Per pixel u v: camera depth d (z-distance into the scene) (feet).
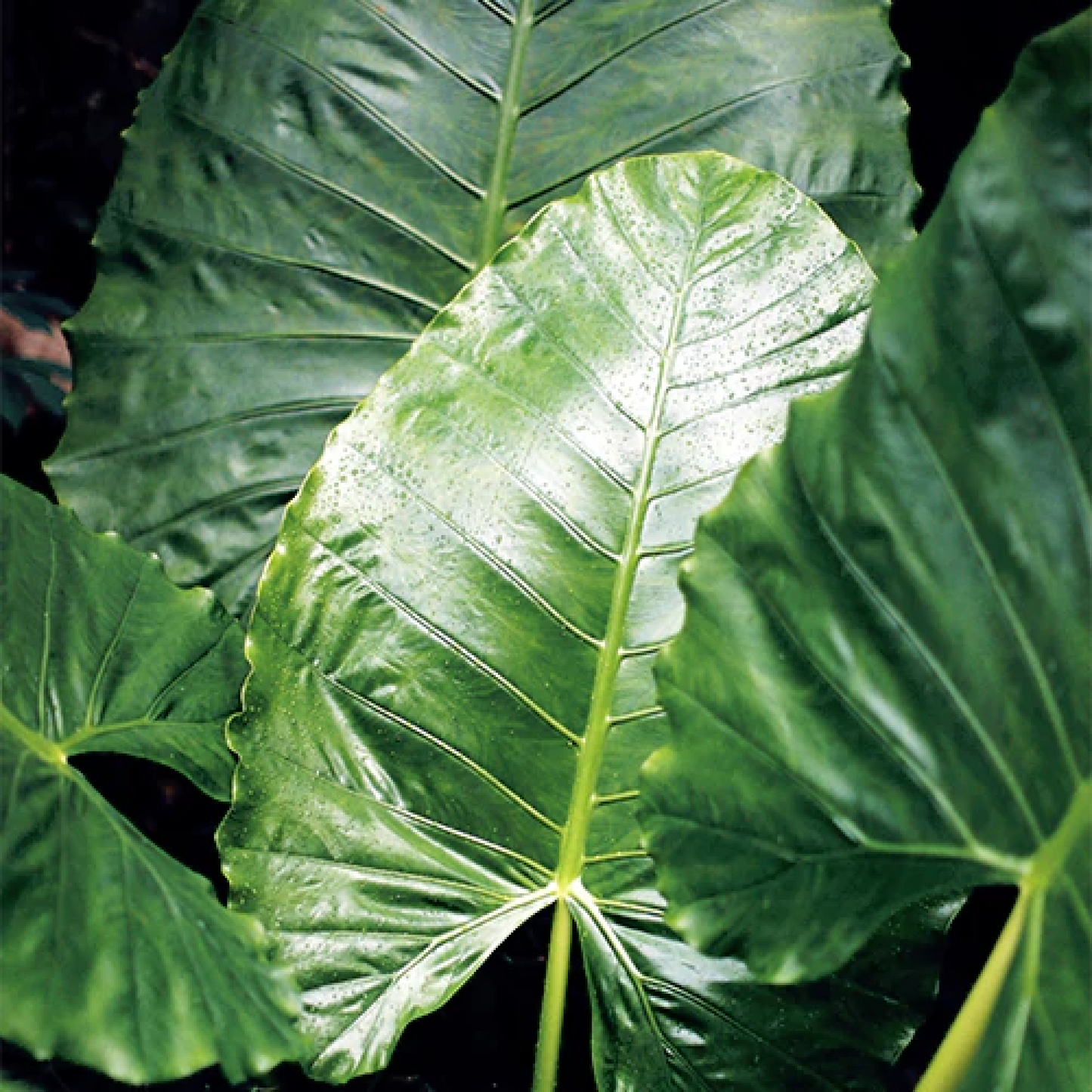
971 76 10.22
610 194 5.13
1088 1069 4.26
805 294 5.03
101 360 6.11
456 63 6.10
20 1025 4.19
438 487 5.05
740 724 4.48
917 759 4.45
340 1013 4.98
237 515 6.06
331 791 5.05
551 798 5.06
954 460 4.41
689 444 5.01
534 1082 5.06
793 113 5.93
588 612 5.03
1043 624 4.40
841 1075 4.97
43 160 12.20
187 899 4.58
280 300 6.12
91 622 5.09
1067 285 4.33
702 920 4.48
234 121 6.15
